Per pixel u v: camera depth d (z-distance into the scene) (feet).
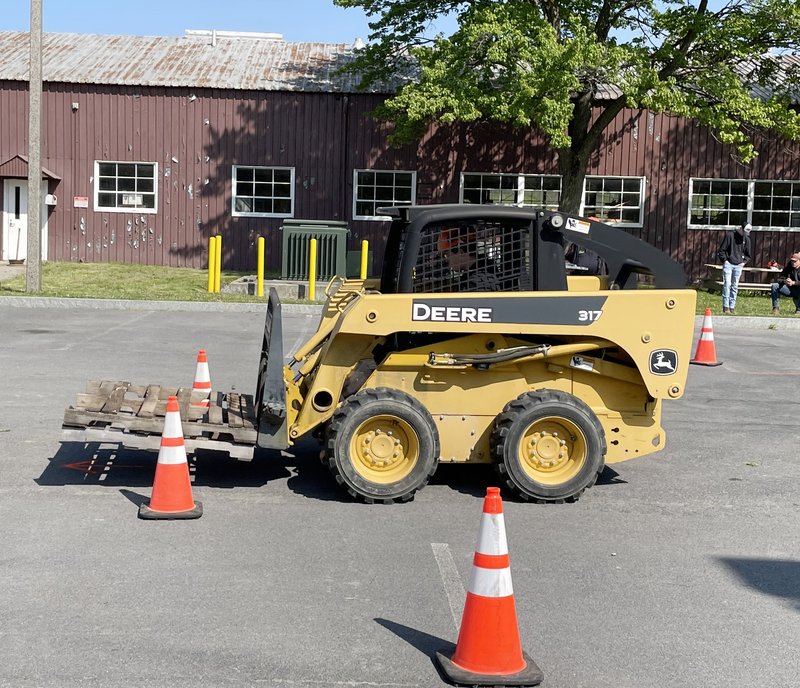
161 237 85.66
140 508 19.94
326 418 21.98
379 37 78.23
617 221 86.74
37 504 20.29
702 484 23.67
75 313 54.60
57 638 13.92
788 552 18.78
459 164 85.51
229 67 88.84
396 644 14.06
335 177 85.46
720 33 67.87
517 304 21.45
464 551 18.22
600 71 70.08
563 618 15.25
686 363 22.02
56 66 85.61
